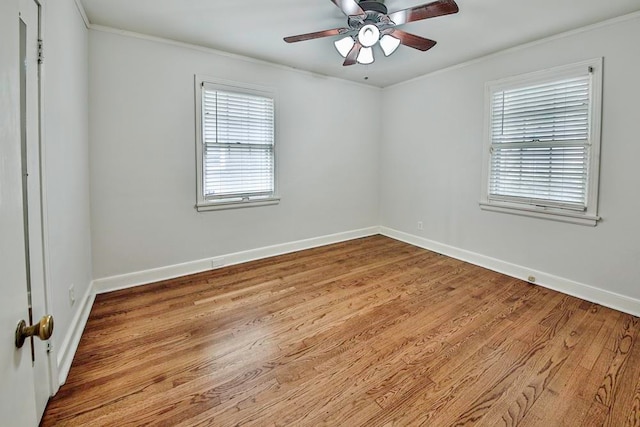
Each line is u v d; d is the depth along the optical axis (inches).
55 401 64.6
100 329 92.7
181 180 133.3
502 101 137.0
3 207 24.6
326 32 100.3
